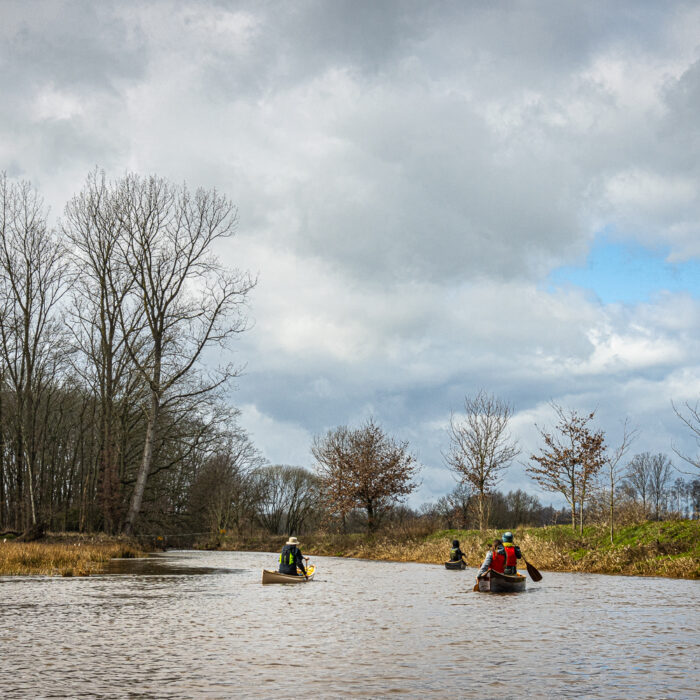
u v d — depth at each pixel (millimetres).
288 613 14078
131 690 7309
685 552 24531
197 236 41438
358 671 8289
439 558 35562
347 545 48625
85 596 17000
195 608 14820
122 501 42531
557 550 28219
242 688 7414
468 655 9320
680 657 9164
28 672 8164
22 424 42469
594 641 10461
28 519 41281
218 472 72062
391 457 51375
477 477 41250
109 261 41312
